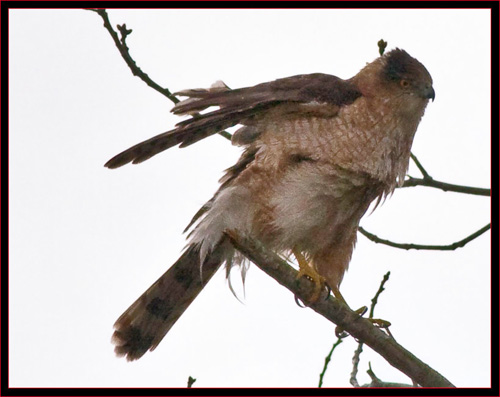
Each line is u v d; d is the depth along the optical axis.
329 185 10.63
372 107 10.84
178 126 10.21
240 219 10.66
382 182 11.05
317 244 11.04
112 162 9.98
